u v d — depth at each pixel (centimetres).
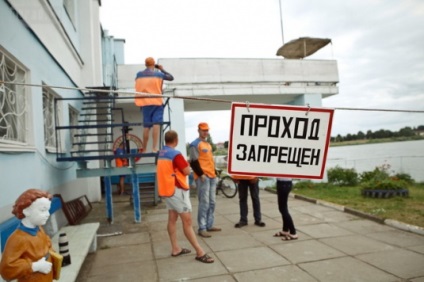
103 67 1234
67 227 511
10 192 388
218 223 650
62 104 723
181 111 1084
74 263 346
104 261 456
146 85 628
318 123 214
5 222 360
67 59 783
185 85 1092
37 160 508
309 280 358
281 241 503
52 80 634
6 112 430
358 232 534
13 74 451
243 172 209
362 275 364
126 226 662
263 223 604
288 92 1168
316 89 1194
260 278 369
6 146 382
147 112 641
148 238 566
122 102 1109
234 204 888
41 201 204
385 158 1616
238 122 208
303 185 1088
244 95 1145
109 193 701
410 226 528
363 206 718
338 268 386
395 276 358
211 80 1109
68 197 723
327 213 686
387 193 823
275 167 211
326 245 473
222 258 439
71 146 794
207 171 560
